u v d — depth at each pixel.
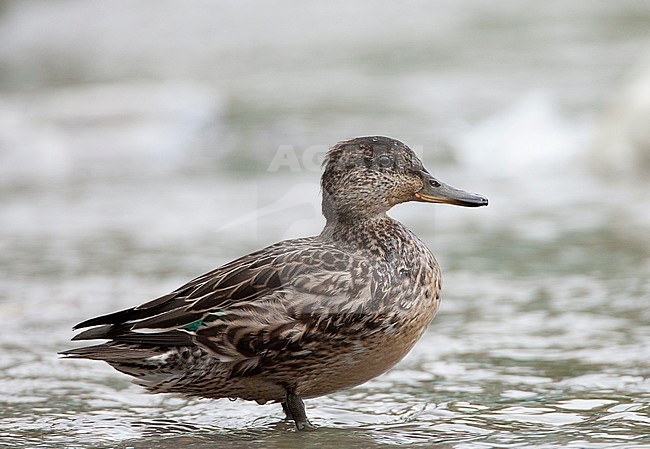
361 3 37.78
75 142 20.05
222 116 21.86
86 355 7.02
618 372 8.40
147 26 36.47
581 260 12.17
